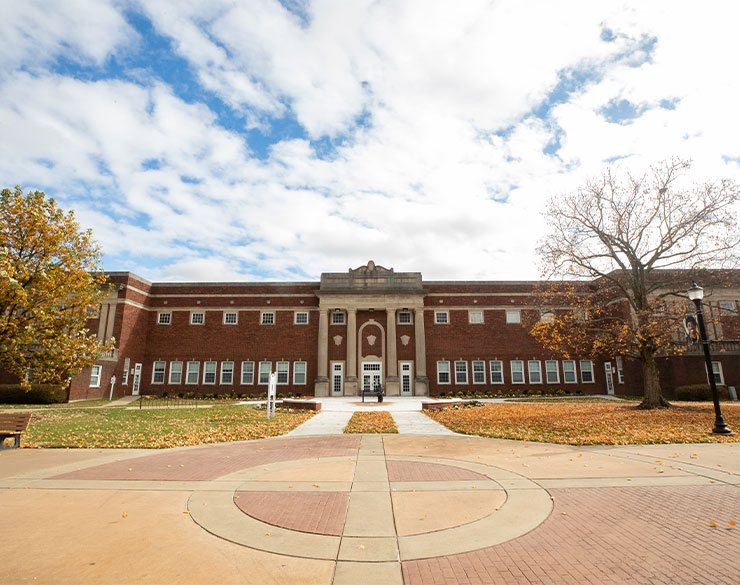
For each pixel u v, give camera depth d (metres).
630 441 12.94
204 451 12.20
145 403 32.72
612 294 34.94
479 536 5.80
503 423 17.83
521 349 42.66
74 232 20.77
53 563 5.00
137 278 41.97
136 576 4.71
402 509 6.90
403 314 43.47
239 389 42.19
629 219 23.98
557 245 25.03
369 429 16.95
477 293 43.78
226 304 43.75
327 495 7.68
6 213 19.33
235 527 6.16
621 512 6.61
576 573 4.73
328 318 43.22
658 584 4.45
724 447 11.85
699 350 33.56
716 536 5.62
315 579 4.66
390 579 4.66
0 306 18.89
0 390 30.86
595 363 42.25
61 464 10.34
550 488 7.98
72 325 20.67
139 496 7.64
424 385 41.25
